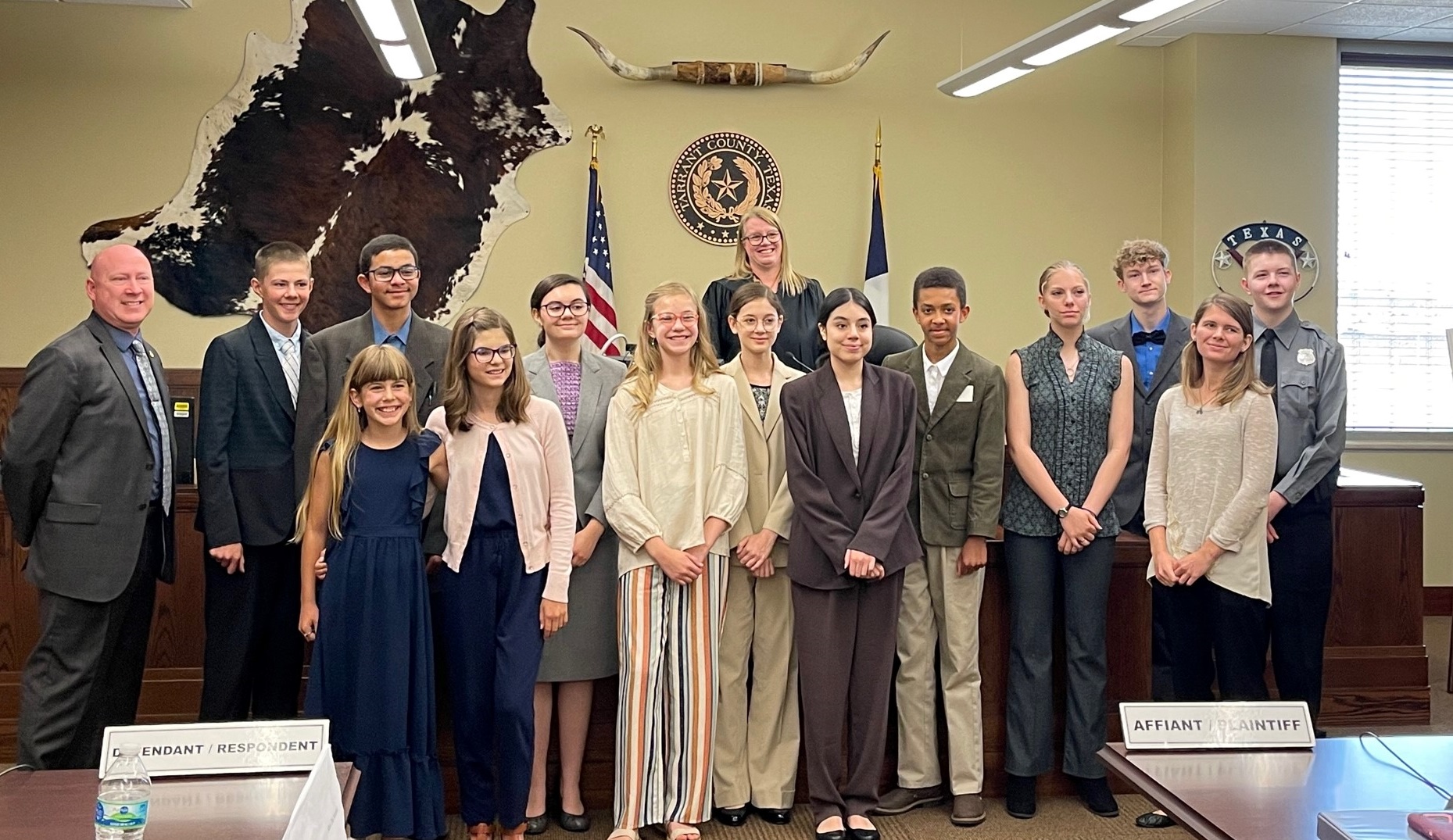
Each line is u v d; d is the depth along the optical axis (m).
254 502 3.32
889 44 5.91
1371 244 6.29
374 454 3.05
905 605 3.55
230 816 1.93
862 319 3.26
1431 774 2.19
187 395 5.12
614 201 5.77
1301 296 5.94
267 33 5.54
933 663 3.61
